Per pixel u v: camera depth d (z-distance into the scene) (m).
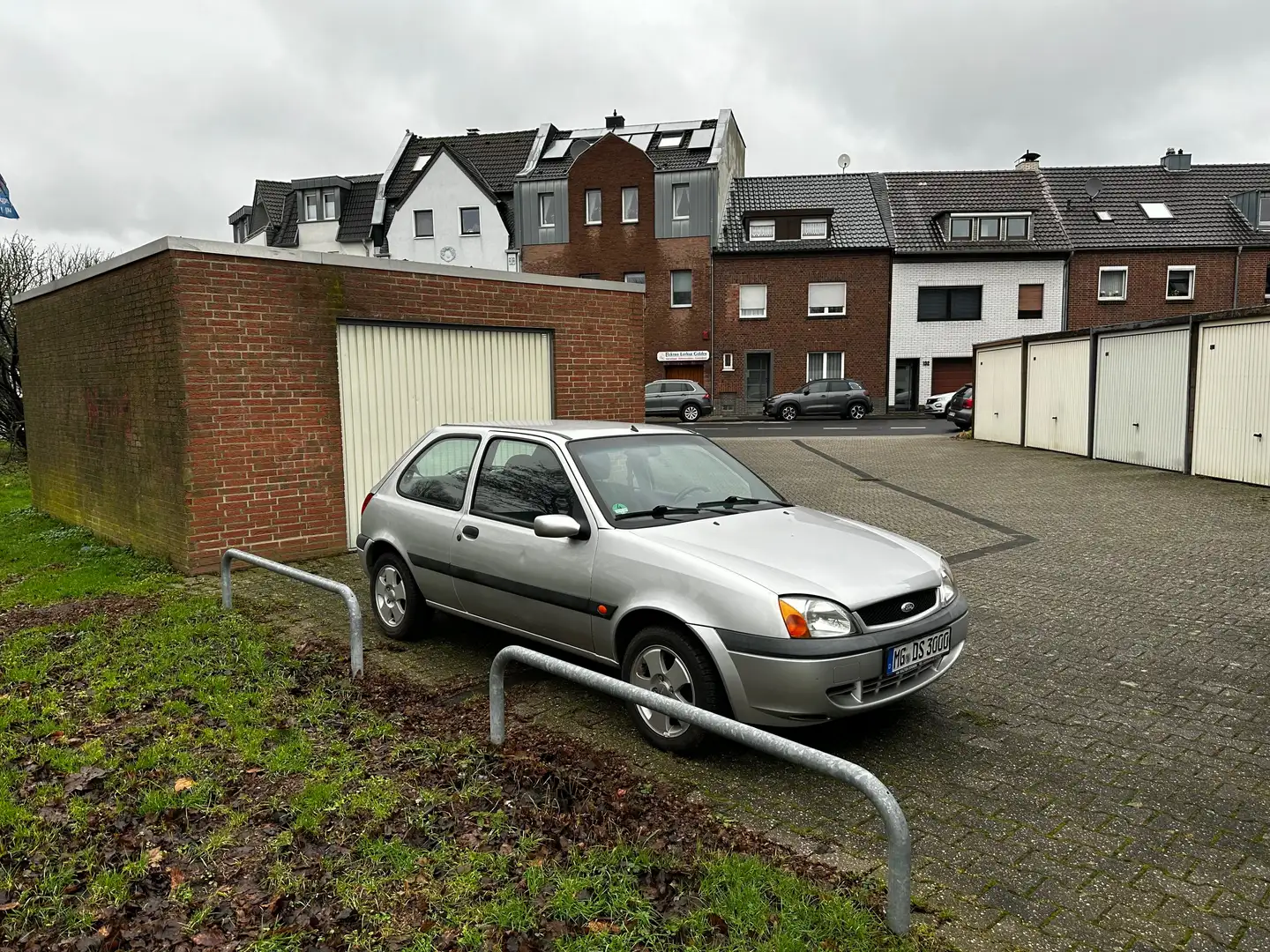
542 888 2.93
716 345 35.19
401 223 38.19
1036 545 8.76
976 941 2.70
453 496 5.43
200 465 7.64
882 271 34.25
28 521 11.35
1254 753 4.06
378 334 8.81
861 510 11.11
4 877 3.01
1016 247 33.84
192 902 2.88
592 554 4.39
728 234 35.56
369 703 4.63
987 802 3.60
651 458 5.09
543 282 10.14
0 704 4.57
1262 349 11.95
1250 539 8.72
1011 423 19.95
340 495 8.60
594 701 4.73
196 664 5.13
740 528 4.47
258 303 7.89
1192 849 3.24
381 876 3.01
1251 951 2.66
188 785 3.65
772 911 2.79
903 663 3.91
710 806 3.58
